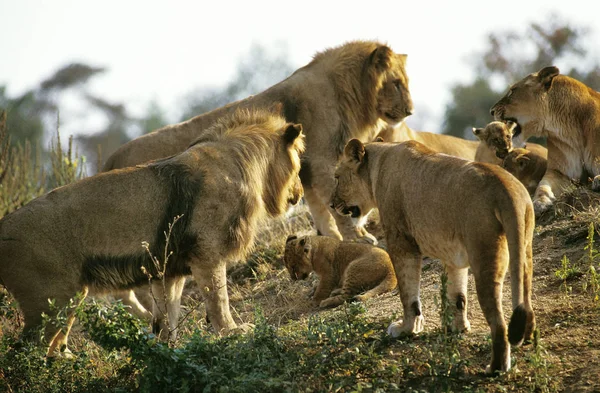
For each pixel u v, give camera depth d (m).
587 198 13.40
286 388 8.81
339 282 13.65
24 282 11.04
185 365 9.31
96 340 9.82
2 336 11.03
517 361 8.67
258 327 10.24
